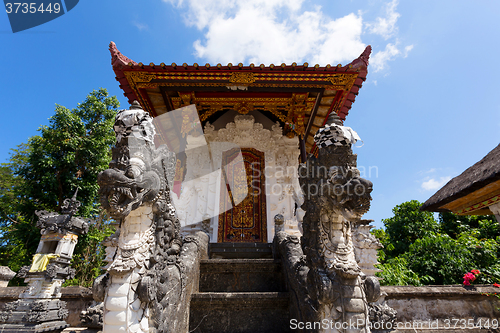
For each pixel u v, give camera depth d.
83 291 6.59
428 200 5.00
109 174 2.39
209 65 5.54
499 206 3.98
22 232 13.98
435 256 10.56
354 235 5.35
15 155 20.16
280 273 4.47
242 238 7.55
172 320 2.86
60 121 15.36
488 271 8.89
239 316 3.75
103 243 5.32
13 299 6.65
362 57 5.70
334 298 2.64
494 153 3.93
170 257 3.16
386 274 8.66
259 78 5.79
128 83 5.98
